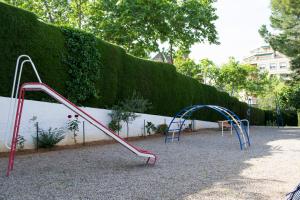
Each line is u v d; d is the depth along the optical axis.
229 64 41.00
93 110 12.67
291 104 38.78
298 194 3.94
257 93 49.41
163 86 17.83
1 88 9.11
